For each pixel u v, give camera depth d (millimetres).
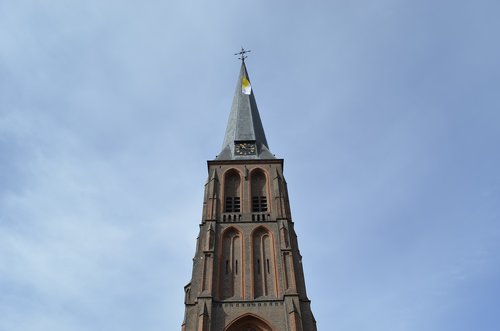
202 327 41156
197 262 49188
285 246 49156
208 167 60656
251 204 55344
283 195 56281
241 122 71312
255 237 51375
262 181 59344
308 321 43344
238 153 64312
